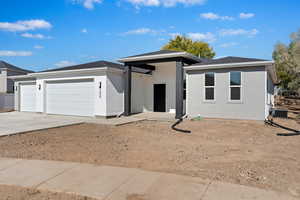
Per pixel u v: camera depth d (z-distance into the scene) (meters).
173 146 6.79
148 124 11.55
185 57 13.40
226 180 3.96
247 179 4.01
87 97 14.34
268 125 10.93
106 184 3.76
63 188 3.61
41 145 6.80
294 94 41.66
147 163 5.02
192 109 13.52
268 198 3.23
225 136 8.48
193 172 4.39
